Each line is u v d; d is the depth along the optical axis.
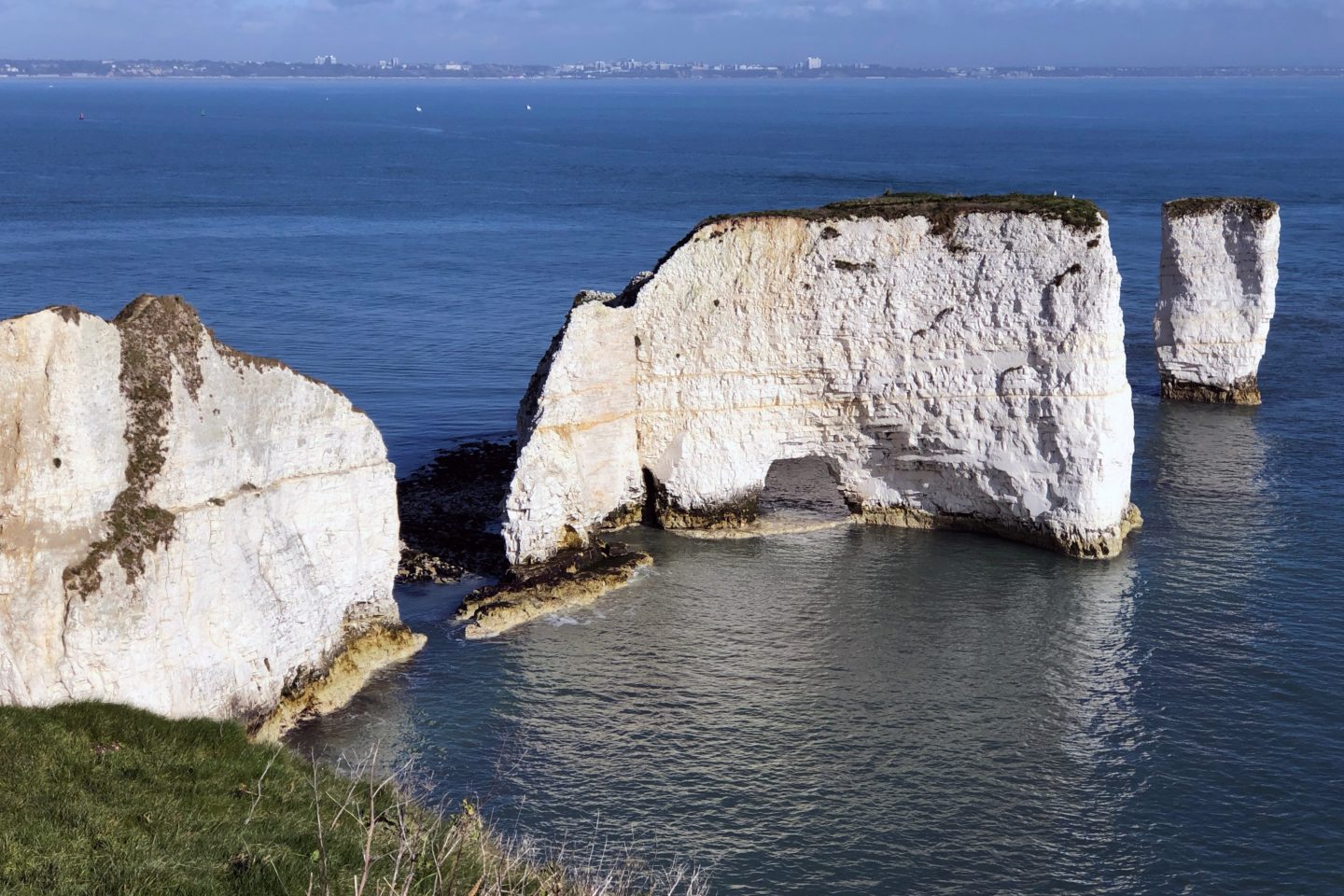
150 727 25.73
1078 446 45.81
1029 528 47.53
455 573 45.16
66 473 27.84
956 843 29.00
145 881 18.16
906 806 30.44
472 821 22.11
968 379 47.62
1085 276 45.25
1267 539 47.00
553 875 22.20
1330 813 30.00
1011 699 35.62
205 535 31.09
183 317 31.02
